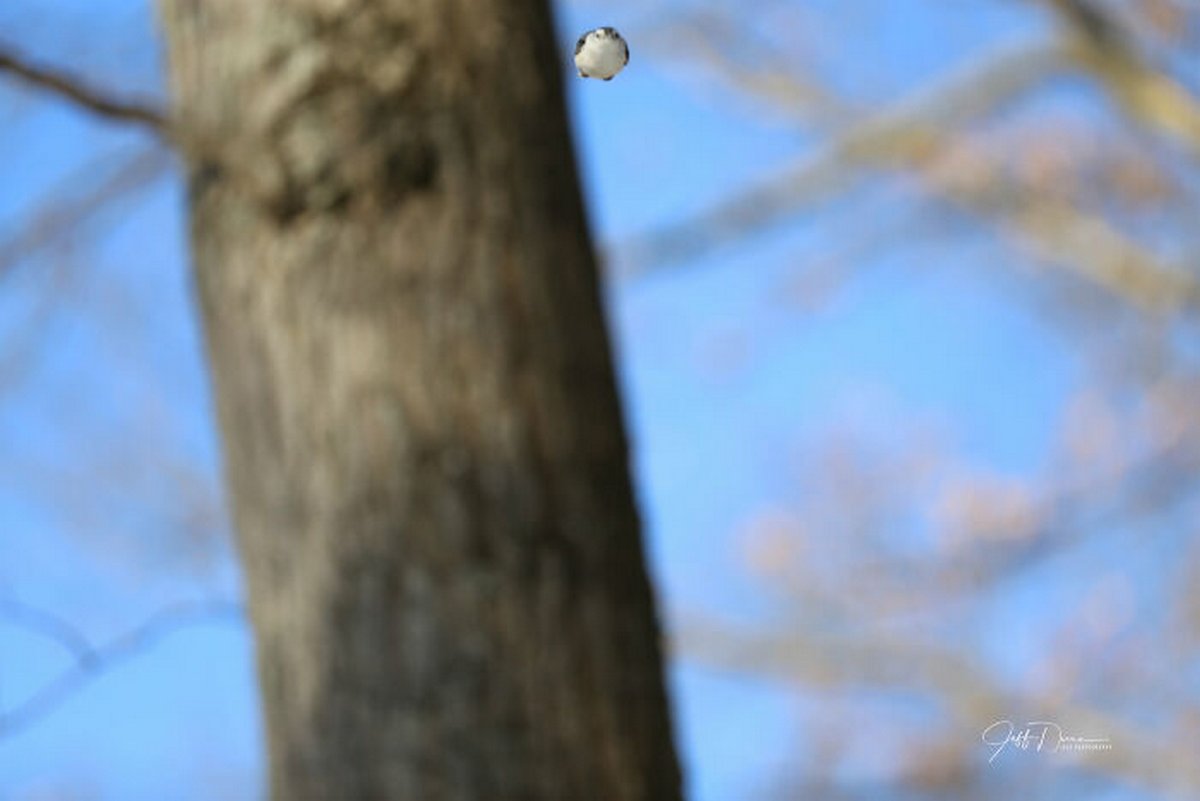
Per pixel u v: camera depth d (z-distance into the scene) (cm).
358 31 486
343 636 471
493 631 471
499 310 483
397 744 467
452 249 483
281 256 483
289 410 480
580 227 495
